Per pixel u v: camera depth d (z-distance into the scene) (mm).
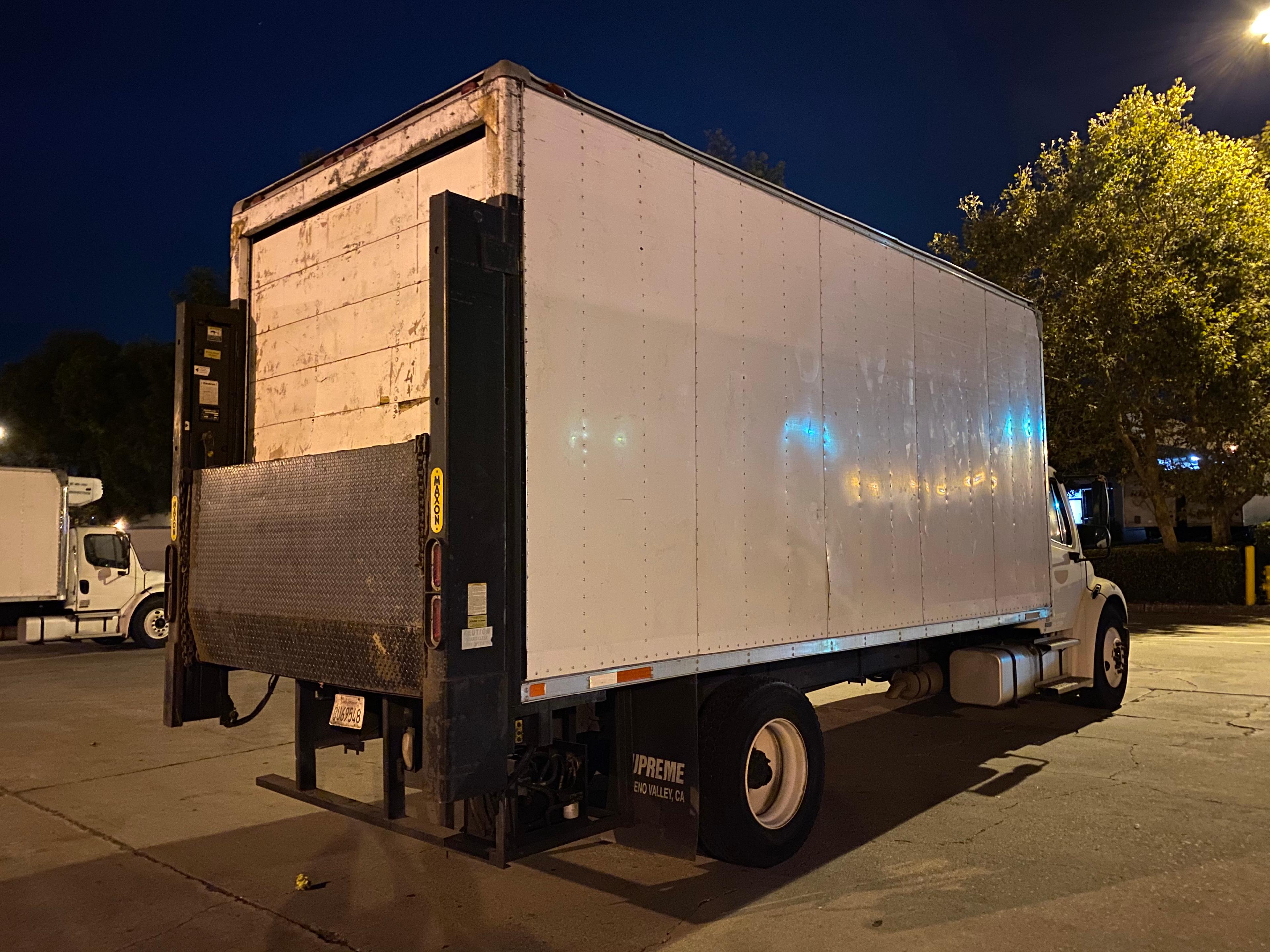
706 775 4457
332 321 4562
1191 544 19391
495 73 3621
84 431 28375
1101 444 17891
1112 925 3852
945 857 4734
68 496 15055
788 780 4859
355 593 3750
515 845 3666
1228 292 16688
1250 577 17766
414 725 3770
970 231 19109
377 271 4301
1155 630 15000
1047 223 17609
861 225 5621
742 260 4656
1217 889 4246
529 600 3520
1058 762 6766
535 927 3939
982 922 3902
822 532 5090
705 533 4316
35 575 14508
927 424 6191
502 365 3486
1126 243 16219
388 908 4184
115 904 4262
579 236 3814
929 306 6332
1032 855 4742
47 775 6695
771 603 4684
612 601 3842
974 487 6762
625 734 4242
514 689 3457
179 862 4836
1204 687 9891
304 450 4695
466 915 4086
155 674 12297
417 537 3439
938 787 6121
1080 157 17875
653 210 4164
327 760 7262
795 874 4539
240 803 5980
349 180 4387
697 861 4777
